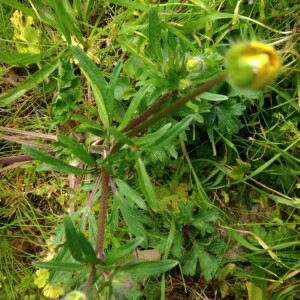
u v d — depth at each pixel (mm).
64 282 168
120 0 186
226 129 190
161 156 179
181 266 195
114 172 160
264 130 203
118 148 151
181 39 187
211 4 198
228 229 191
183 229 193
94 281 129
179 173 200
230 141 196
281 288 196
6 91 208
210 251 197
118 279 125
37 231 201
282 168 198
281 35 202
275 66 81
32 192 202
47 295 188
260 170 192
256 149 201
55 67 194
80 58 140
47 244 196
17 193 201
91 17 211
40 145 191
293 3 204
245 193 206
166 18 192
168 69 142
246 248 201
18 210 200
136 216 164
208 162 201
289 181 200
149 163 194
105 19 211
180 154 200
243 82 82
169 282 197
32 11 193
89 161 155
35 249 199
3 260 195
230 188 205
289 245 189
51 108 202
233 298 199
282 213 205
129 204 161
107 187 156
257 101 202
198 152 201
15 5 189
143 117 150
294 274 192
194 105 143
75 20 199
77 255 125
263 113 203
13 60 186
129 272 130
